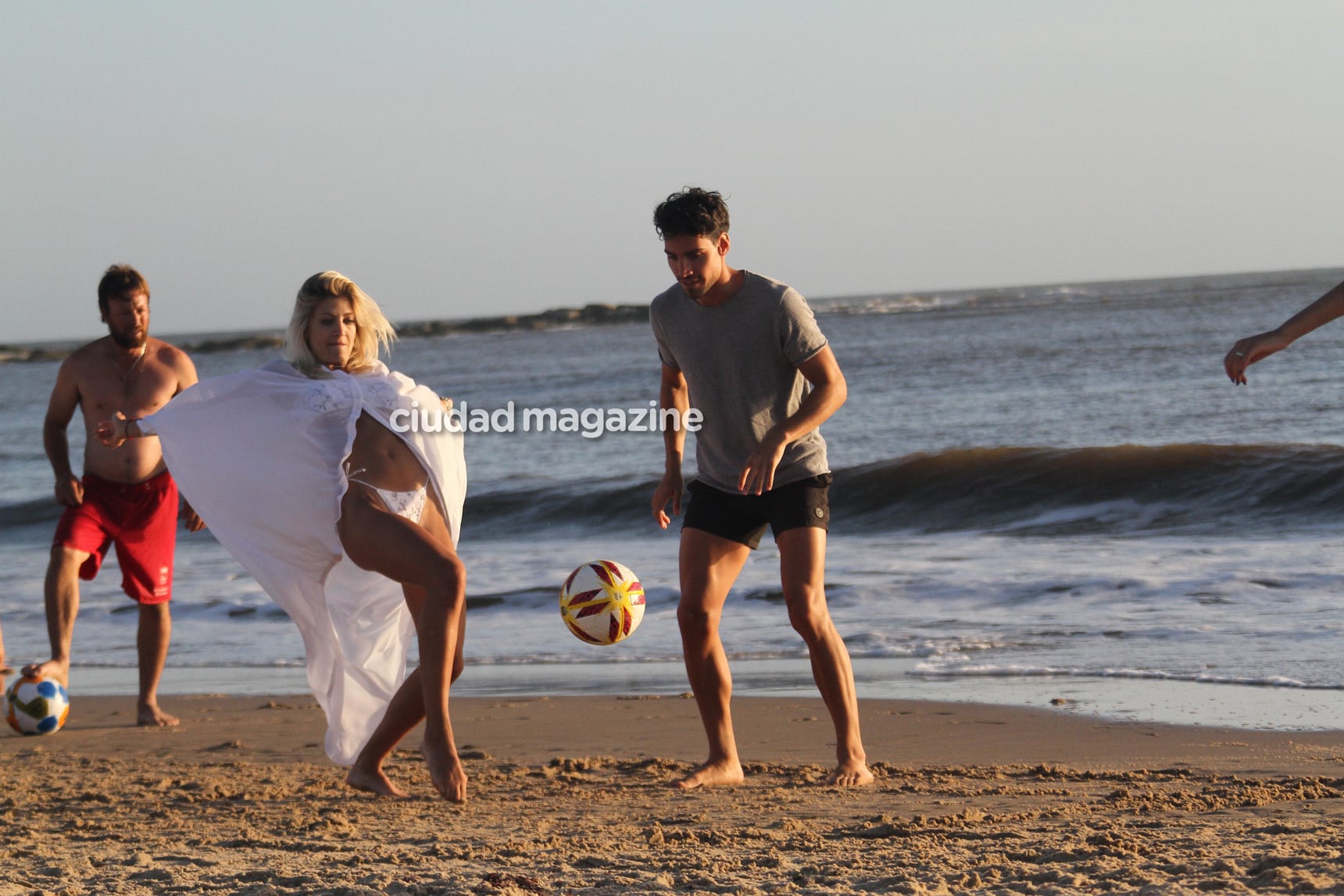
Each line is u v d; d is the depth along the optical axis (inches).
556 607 658.2
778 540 308.7
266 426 280.1
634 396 2596.0
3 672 439.8
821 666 309.3
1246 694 406.6
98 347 429.7
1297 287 6033.5
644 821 257.4
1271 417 1418.6
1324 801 252.8
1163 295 6240.2
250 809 281.4
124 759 373.7
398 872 204.5
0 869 220.5
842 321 5600.4
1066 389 1899.6
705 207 290.0
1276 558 665.0
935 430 1550.2
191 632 656.4
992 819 246.2
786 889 184.7
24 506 1381.6
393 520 267.9
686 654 311.9
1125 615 550.0
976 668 474.0
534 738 388.8
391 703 292.4
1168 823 234.4
